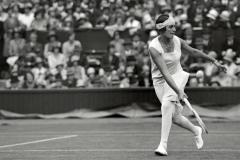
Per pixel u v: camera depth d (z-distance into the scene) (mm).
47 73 27406
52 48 28734
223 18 27594
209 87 24094
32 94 25453
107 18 30641
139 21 29922
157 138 16141
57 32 29703
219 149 12977
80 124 22328
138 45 27609
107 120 23750
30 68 27906
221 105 24047
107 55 28172
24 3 33156
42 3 33125
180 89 11258
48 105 25359
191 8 28875
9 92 25625
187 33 26391
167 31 11352
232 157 11398
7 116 25547
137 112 24672
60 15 31484
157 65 11477
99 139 16078
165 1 30594
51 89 25297
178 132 17734
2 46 30562
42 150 13359
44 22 31406
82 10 31203
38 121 24266
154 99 24516
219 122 22344
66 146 14242
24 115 25516
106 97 24953
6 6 33250
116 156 11859
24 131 19766
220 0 29391
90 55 28641
